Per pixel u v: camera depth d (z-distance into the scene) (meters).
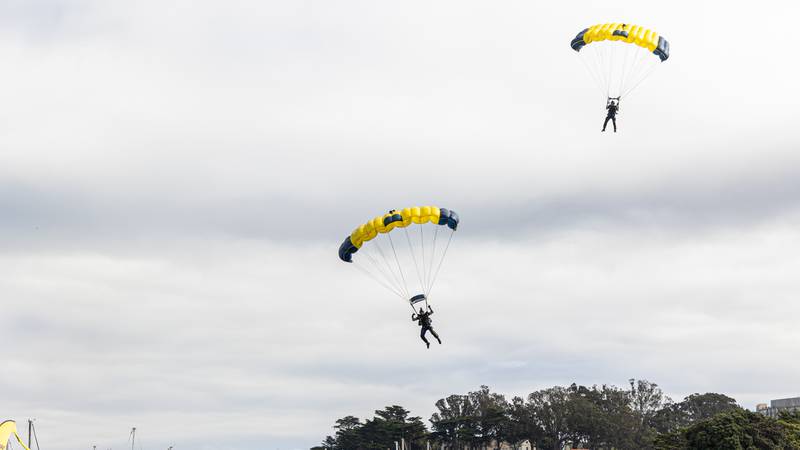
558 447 174.88
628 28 61.34
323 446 195.00
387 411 183.25
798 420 92.19
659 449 95.56
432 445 184.38
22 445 76.38
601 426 173.25
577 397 181.25
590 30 62.34
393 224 57.28
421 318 53.84
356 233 58.56
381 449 176.00
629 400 198.75
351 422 194.62
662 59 61.94
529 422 174.62
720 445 85.19
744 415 88.62
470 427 178.00
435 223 57.41
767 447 85.50
